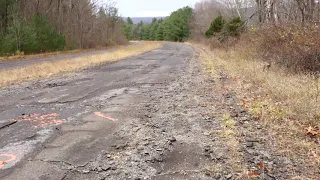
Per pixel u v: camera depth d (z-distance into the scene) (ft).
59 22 124.06
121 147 14.67
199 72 42.39
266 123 17.47
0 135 16.62
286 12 59.52
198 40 184.96
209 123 18.19
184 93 27.61
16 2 95.96
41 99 26.20
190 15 250.16
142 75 41.29
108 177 11.73
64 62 61.46
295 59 32.12
